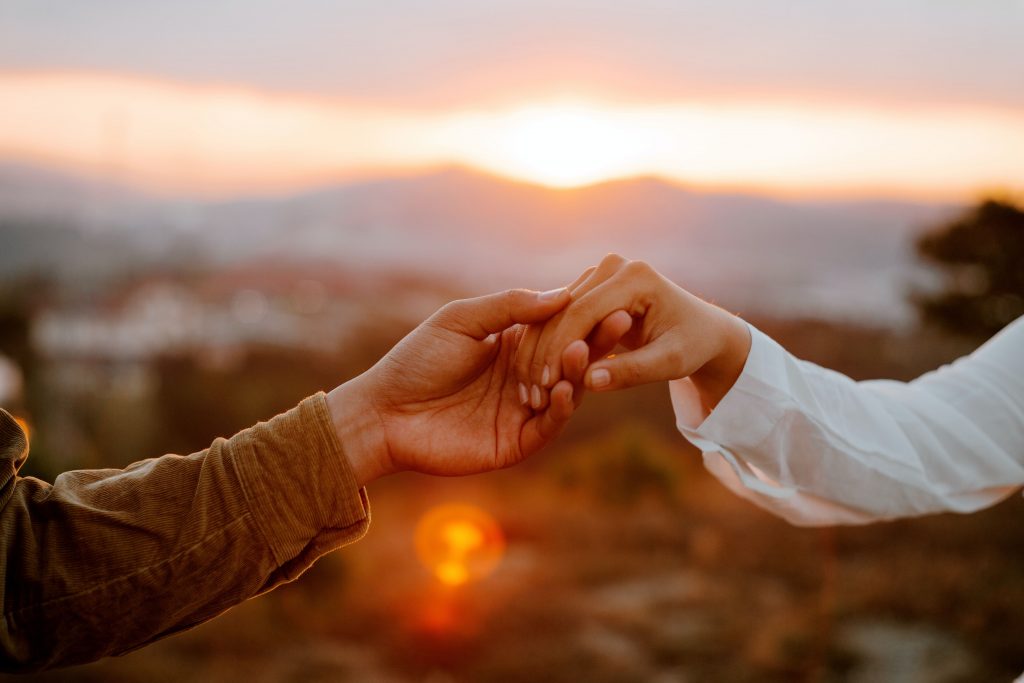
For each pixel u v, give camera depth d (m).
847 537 8.79
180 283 62.44
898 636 6.57
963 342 13.69
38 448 7.72
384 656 6.63
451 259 105.38
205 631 6.44
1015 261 12.63
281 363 21.64
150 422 15.67
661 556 9.12
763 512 10.33
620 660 6.36
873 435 0.98
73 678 5.32
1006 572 7.35
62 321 36.44
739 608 7.40
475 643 6.70
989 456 1.01
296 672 6.10
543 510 11.12
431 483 13.95
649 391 18.44
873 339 15.90
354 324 34.25
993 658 6.03
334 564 7.59
